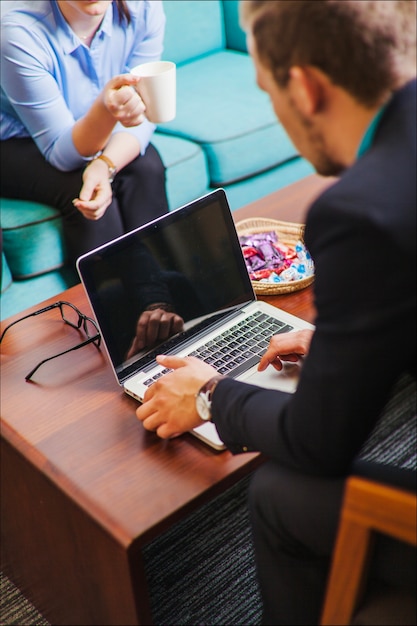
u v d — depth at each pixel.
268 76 0.96
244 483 1.88
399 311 0.88
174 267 1.42
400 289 0.87
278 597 1.18
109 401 1.34
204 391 1.16
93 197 2.18
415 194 0.88
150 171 2.34
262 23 0.92
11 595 1.61
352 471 1.11
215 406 1.13
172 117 1.95
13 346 1.50
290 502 1.09
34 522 1.35
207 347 1.43
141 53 2.42
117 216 2.32
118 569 1.14
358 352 0.89
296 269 1.62
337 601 0.94
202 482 1.16
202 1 3.04
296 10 0.89
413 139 0.90
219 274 1.49
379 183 0.88
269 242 1.71
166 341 1.41
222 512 1.81
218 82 2.92
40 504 1.28
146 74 1.93
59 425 1.29
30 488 1.29
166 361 1.27
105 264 1.32
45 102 2.20
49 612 1.51
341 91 0.91
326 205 0.90
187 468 1.19
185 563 1.68
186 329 1.44
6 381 1.40
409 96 0.91
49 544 1.34
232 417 1.10
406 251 0.86
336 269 0.89
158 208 2.39
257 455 1.20
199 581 1.63
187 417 1.19
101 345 1.48
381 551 1.06
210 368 1.23
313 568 1.14
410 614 1.01
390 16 0.87
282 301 1.58
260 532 1.14
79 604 1.36
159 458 1.21
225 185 2.65
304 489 1.09
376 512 0.83
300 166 2.84
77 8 2.10
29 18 2.14
